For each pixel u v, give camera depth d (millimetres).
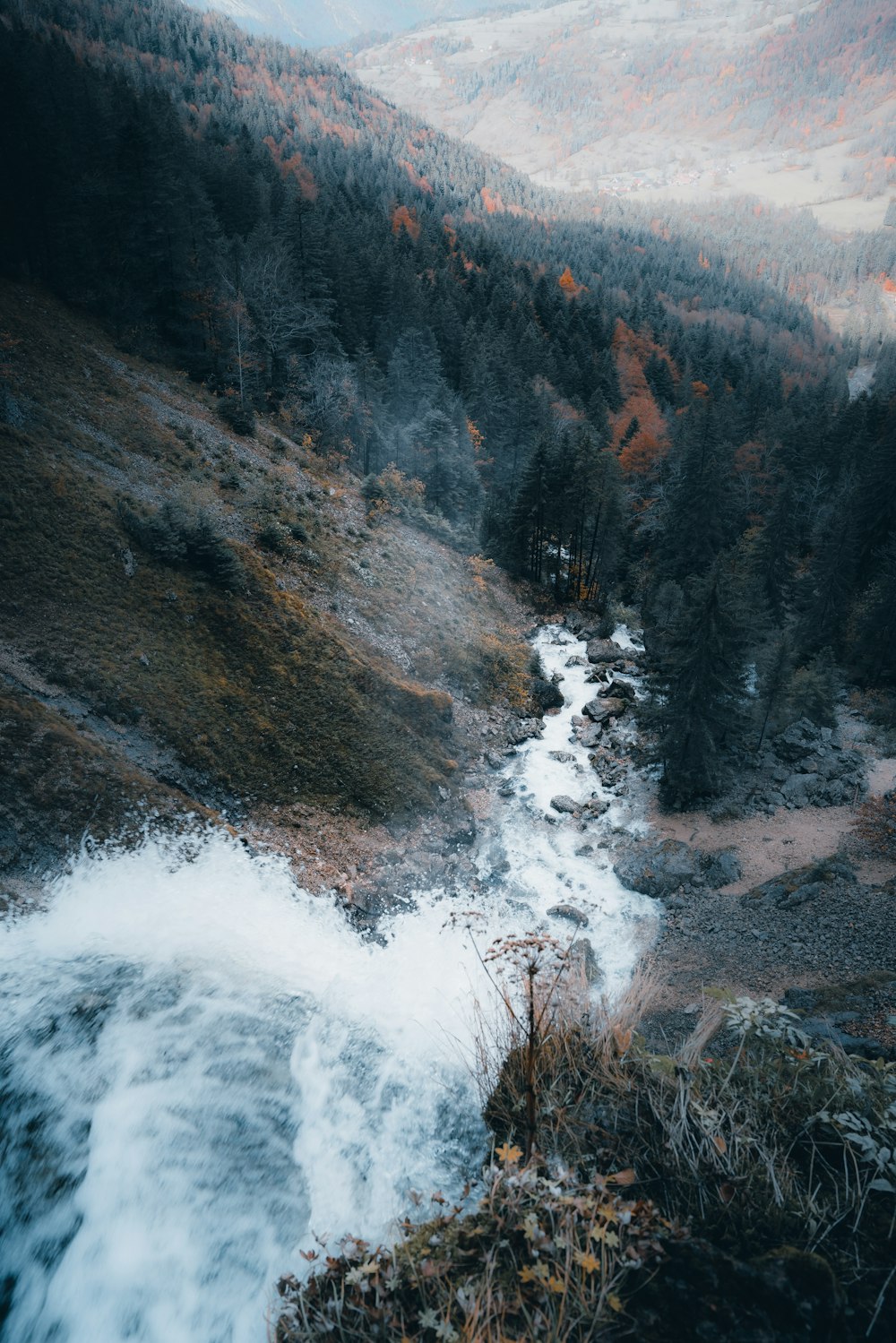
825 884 22141
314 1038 11148
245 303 55688
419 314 73562
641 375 103938
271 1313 4535
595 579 55594
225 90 175875
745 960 19016
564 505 53375
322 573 36719
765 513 65188
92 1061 10852
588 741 37062
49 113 54188
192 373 51688
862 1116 5000
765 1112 5312
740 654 35781
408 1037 10648
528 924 23172
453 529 53875
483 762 34250
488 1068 6645
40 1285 7094
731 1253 4172
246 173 78562
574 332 103375
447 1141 6906
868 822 27156
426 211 153875
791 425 75812
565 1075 5730
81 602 25469
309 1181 7414
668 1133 5016
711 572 32031
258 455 45406
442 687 36719
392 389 63281
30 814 18594
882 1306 3887
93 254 50906
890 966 16891
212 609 29000
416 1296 4188
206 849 21047
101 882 18203
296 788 25844
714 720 31266
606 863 27500
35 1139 9062
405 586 41406
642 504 71625
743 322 165625
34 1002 12531
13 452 28328
